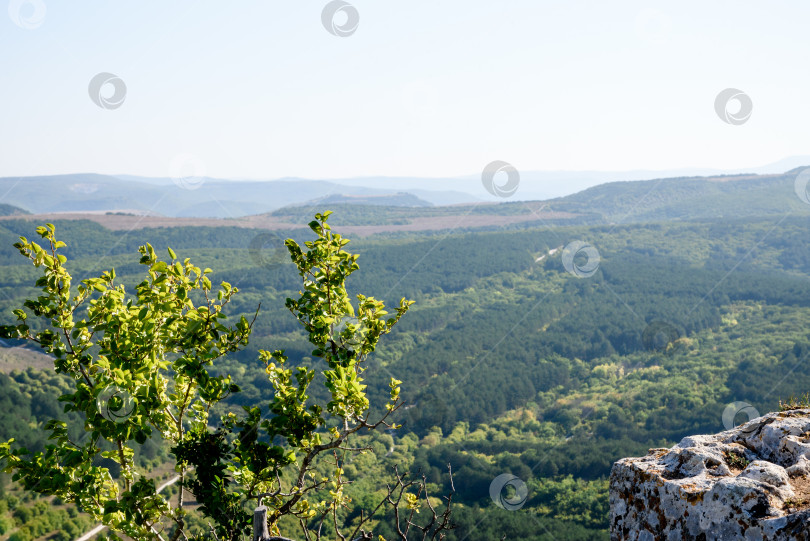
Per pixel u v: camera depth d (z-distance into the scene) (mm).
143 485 4926
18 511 32781
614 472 3186
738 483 2512
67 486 5043
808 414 3229
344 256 5344
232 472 5184
